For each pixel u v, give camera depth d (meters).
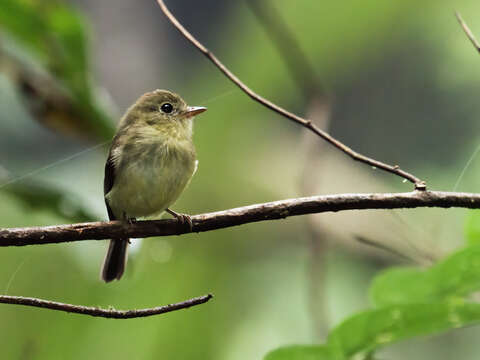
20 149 9.94
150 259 10.30
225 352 10.59
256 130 15.98
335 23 16.81
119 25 20.25
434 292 5.52
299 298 11.45
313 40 16.89
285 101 16.83
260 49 16.70
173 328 10.28
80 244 9.62
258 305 11.38
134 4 20.38
